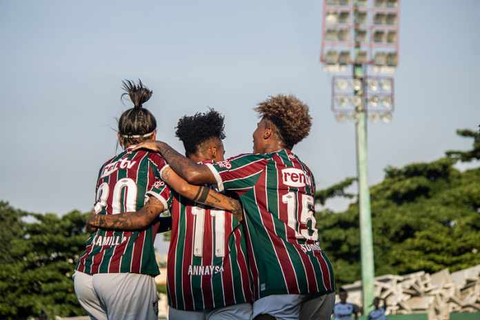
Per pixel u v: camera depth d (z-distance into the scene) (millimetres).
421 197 54219
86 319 38000
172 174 5758
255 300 5730
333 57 28547
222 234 5926
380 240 48188
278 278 5477
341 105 28516
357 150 28906
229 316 5879
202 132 6293
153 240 6000
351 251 46562
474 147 53281
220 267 5883
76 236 43250
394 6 29328
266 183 5699
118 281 5703
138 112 6223
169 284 6000
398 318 32656
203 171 5637
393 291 36375
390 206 53312
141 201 5879
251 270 5781
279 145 6016
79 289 5855
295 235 5629
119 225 5719
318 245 5840
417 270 46594
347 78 28641
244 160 5742
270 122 6031
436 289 37062
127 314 5762
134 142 6207
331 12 28969
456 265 45438
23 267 42750
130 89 6293
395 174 56312
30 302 41375
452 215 48750
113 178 5953
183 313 5992
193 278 5895
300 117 6008
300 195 5766
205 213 5957
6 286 41781
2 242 45750
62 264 42812
